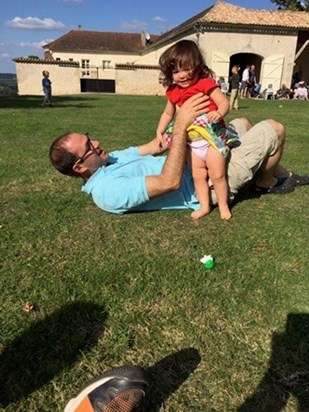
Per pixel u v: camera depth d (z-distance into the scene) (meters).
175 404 1.64
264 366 1.81
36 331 2.00
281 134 3.26
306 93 25.94
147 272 2.51
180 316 2.12
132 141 7.07
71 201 3.74
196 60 2.89
